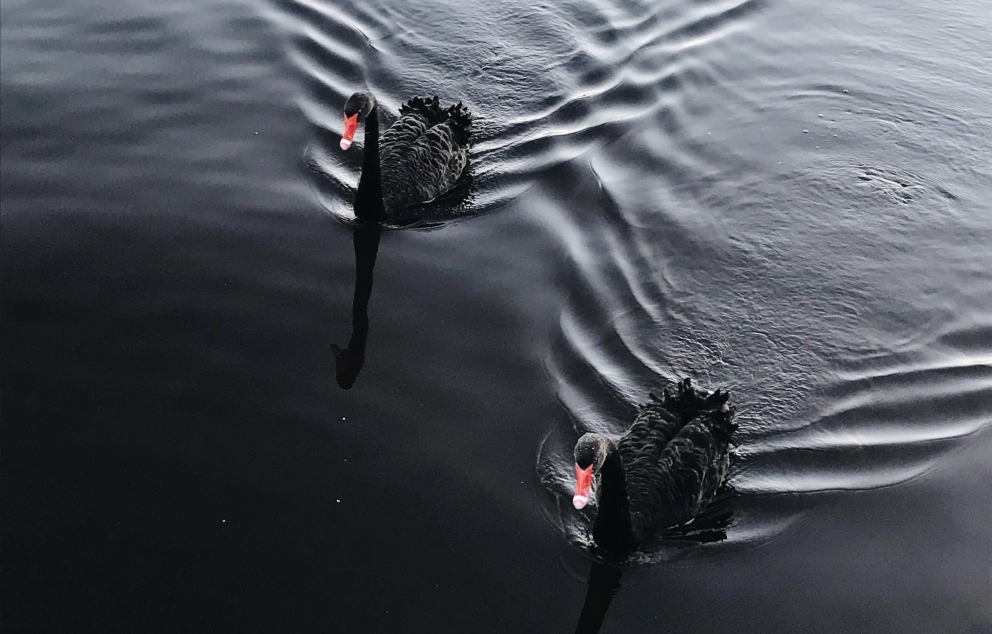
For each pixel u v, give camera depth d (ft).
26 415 34.83
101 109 50.65
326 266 42.57
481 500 33.19
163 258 41.98
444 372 37.81
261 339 38.65
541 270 43.24
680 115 54.95
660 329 40.96
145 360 37.29
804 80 58.59
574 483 33.94
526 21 60.75
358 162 49.14
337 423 35.53
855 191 50.01
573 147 51.52
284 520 32.14
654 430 33.86
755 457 35.76
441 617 29.63
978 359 40.81
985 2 67.82
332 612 29.53
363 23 59.52
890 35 63.52
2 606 29.09
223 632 28.84
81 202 44.55
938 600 30.81
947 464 35.63
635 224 46.55
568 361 38.68
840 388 39.09
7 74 52.80
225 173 47.11
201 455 34.04
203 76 53.88
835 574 31.63
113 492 32.58
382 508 32.76
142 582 30.04
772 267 44.93
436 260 43.52
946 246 47.16
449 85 55.31
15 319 38.47
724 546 32.37
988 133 55.01
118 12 59.06
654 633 29.71
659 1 63.77
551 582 30.96
